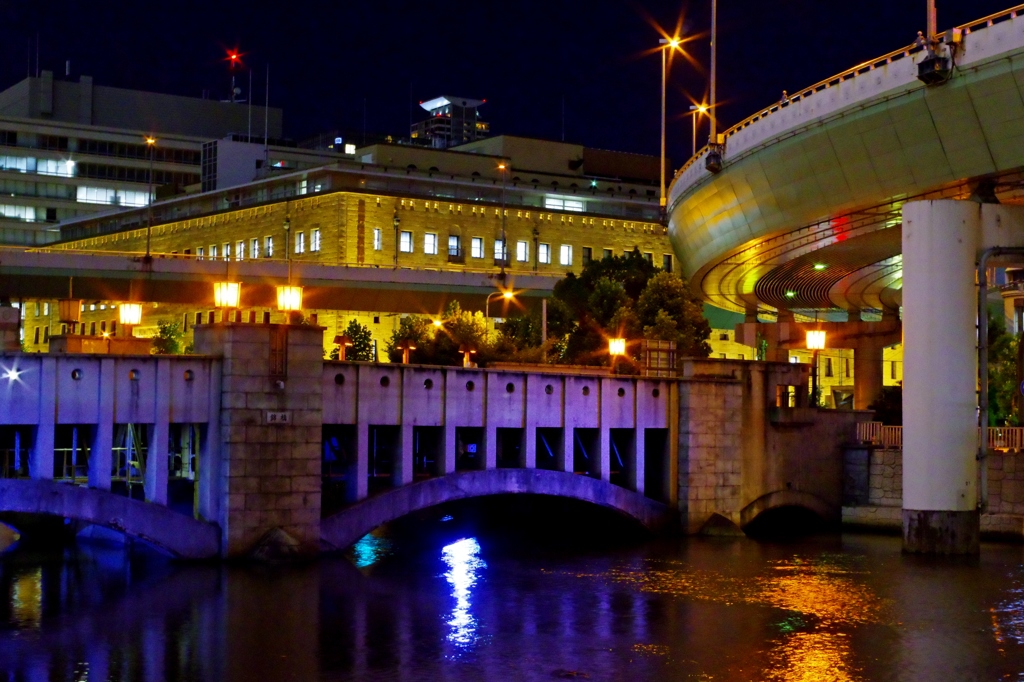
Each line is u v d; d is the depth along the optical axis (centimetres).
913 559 5575
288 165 17450
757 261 9219
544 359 9044
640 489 6219
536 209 15300
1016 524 6159
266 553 4862
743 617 4288
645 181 17900
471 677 3469
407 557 5619
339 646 3775
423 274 12644
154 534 4744
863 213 7462
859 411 7006
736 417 6494
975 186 6650
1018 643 3950
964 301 5638
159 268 11656
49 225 19838
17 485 4453
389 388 5344
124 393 4706
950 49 6122
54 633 3859
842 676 3553
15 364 4503
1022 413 7081
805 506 6756
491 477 5634
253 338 4897
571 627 4097
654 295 9400
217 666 3525
